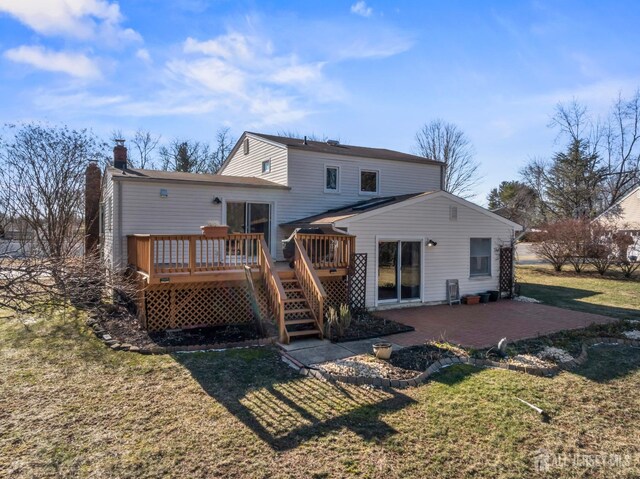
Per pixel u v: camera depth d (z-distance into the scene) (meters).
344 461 3.78
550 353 7.04
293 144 14.16
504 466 3.77
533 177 38.91
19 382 5.59
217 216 12.30
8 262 5.93
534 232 22.81
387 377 5.82
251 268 9.17
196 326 8.73
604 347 7.73
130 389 5.38
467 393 5.38
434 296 12.20
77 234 14.90
